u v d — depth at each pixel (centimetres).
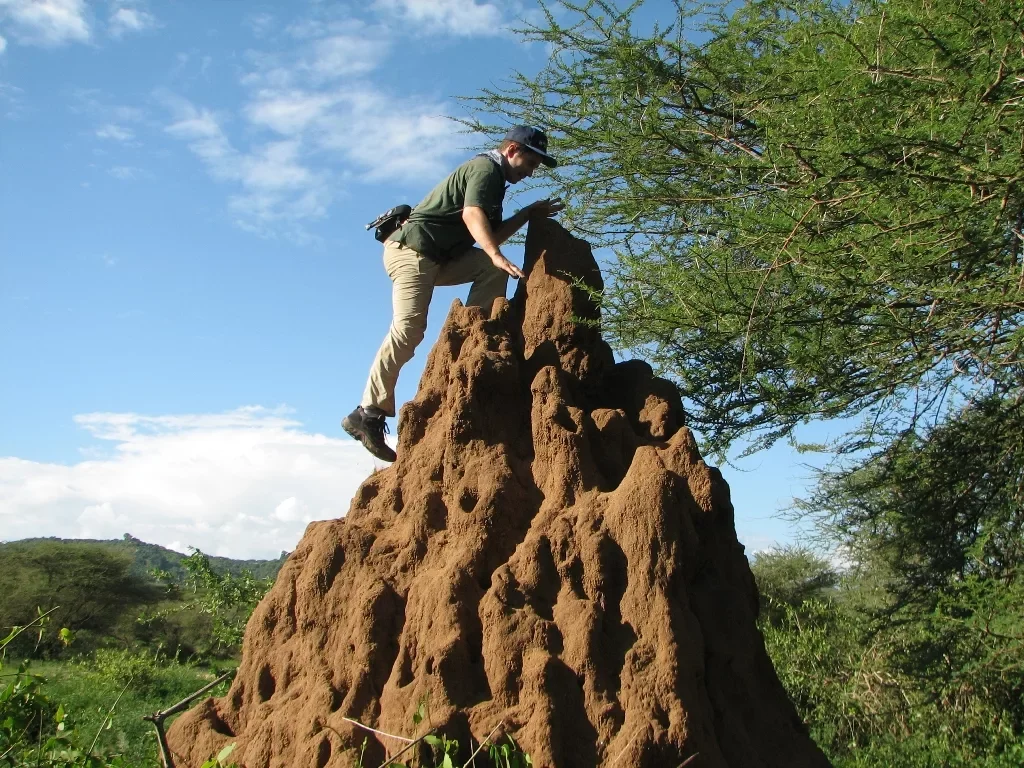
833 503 950
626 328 718
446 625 441
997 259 662
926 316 699
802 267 623
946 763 970
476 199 573
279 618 522
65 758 496
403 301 591
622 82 871
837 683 1239
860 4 707
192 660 1952
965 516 893
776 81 790
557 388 514
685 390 783
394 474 544
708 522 478
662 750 396
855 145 592
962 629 966
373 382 596
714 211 832
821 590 1988
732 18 866
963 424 834
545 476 499
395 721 434
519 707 418
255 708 497
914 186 599
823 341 689
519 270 561
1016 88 593
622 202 830
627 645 432
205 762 448
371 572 498
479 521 480
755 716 447
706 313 684
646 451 478
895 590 1071
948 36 607
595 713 412
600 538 452
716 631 459
